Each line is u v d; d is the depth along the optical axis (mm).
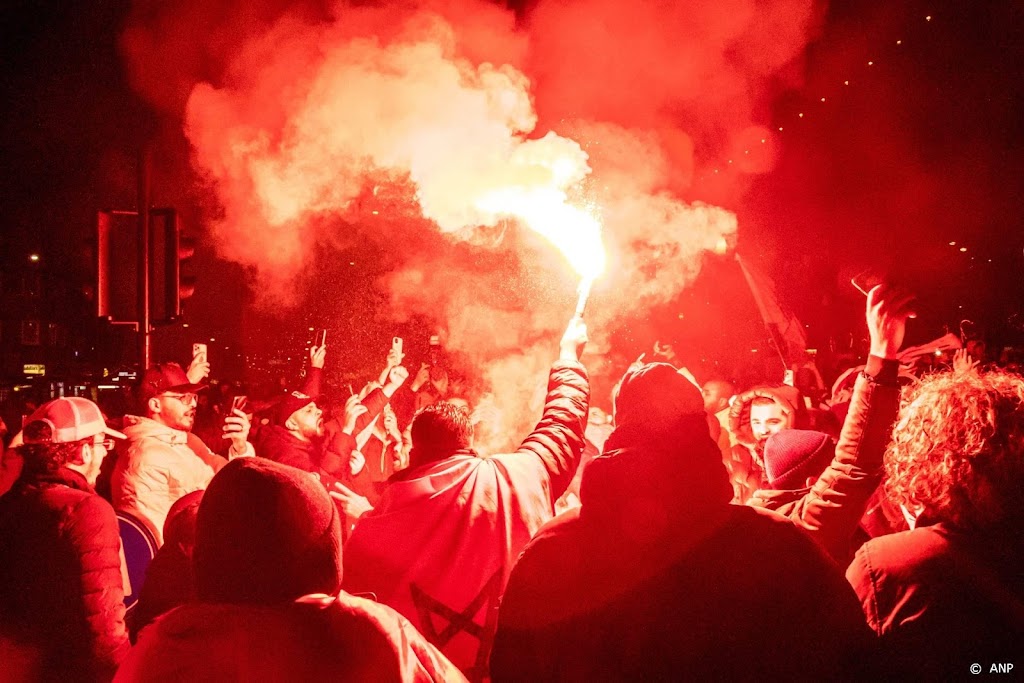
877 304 2438
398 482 2729
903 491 2170
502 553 2617
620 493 1896
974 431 2021
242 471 1876
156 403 4918
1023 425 2014
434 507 2645
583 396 3076
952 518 2049
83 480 3271
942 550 2006
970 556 1989
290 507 1844
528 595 1938
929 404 2141
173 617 1826
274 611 1798
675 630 1809
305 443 4898
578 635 1873
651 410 1966
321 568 1867
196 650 1759
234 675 1738
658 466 1892
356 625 1824
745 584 1806
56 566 2988
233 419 5238
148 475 4566
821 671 1768
